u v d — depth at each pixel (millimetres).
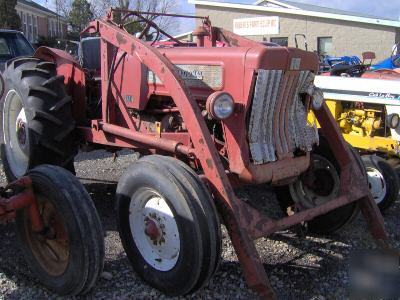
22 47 9742
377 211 4172
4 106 5262
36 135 4652
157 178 3273
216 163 3295
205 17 4879
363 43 23828
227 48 3791
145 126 4375
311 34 24750
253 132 3637
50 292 3447
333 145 4242
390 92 6078
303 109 3988
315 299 3418
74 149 4883
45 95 4680
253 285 3191
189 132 3422
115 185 5844
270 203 5375
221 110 3422
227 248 4137
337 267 3906
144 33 4805
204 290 3490
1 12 24297
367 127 6312
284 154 3824
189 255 3139
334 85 6516
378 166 4973
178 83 3447
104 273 3635
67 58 5027
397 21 22969
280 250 4191
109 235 4383
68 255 3326
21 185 3455
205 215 3129
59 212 3277
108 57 4438
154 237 3424
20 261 3877
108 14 4352
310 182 4434
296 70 3729
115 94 4516
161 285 3367
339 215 4340
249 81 3570
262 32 25844
